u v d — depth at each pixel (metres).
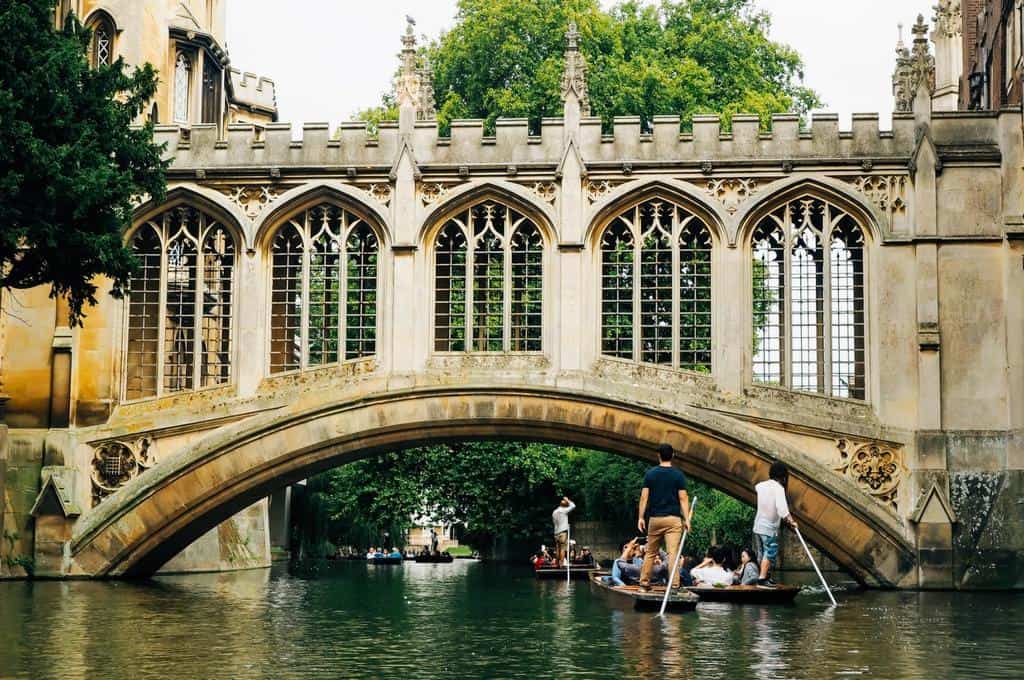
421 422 29.02
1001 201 28.53
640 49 53.53
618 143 29.23
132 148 25.25
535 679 13.15
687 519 21.25
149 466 29.42
